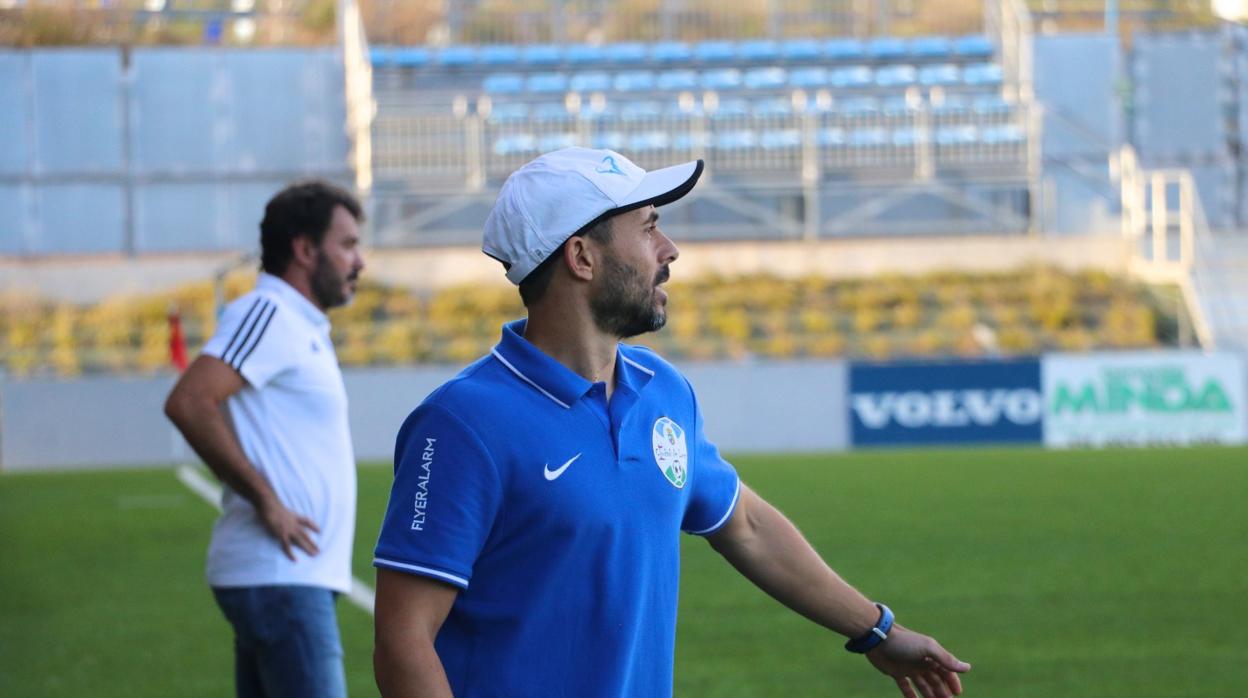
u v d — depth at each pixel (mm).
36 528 28000
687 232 55312
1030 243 53031
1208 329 48625
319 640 8664
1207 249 54094
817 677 14750
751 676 14836
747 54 62375
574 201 5312
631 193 5340
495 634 5191
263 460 8695
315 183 9227
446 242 54406
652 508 5352
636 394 5449
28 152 55781
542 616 5168
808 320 49688
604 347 5473
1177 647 15906
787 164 55812
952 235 55406
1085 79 58562
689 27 65188
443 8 63469
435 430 5195
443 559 5070
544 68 61312
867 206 55562
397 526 5152
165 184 55938
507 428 5160
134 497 33094
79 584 21641
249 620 8625
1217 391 43719
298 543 8617
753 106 57781
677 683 14570
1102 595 19047
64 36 61906
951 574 20766
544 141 55906
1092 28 62531
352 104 56688
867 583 20156
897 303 50844
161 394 43656
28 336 48719
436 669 5102
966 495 29969
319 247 9078
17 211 55094
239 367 8617
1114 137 58281
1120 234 54656
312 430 8875
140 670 15930
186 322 49500
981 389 43719
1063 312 49375
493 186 55531
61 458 43094
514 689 5156
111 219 55594
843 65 62438
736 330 49156
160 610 19531
